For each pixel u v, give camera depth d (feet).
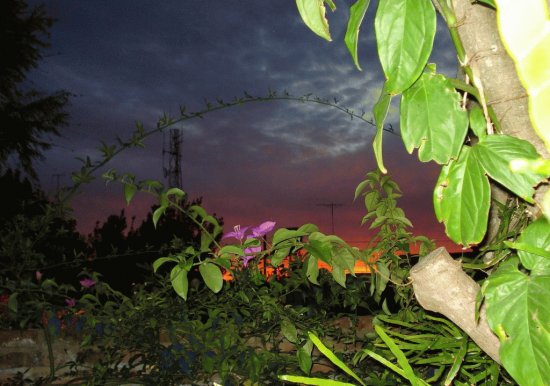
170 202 5.89
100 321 8.14
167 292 8.69
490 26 2.85
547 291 2.42
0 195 30.40
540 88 1.52
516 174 2.63
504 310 2.47
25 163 42.88
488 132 2.88
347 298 8.91
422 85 2.75
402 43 2.49
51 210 9.29
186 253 5.75
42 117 43.45
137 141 7.86
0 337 9.07
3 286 8.71
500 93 2.87
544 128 1.52
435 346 5.47
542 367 2.34
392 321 6.26
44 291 8.84
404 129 2.75
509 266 2.92
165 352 7.64
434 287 3.17
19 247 9.21
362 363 7.79
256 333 8.37
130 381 7.73
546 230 2.62
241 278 8.07
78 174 7.73
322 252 5.53
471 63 2.89
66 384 7.97
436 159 2.70
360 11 2.63
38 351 9.18
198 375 8.00
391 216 7.42
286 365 7.72
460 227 2.78
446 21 2.94
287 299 9.20
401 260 7.30
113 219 35.50
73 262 9.96
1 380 8.38
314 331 8.00
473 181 2.75
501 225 4.55
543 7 1.52
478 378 5.00
